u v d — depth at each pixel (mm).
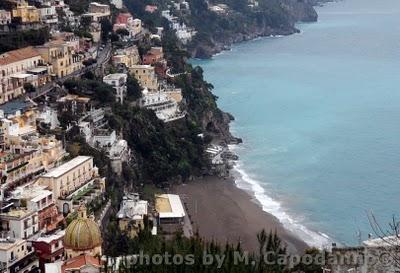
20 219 143125
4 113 192625
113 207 180250
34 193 156000
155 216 183375
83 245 121062
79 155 188250
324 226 190250
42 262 140375
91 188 175625
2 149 171375
